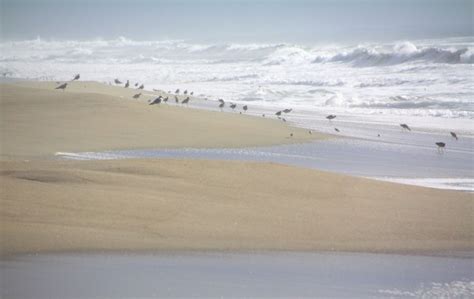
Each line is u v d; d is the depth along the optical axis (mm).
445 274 34656
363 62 192250
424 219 45375
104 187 46531
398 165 75625
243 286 31172
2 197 42844
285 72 188000
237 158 74375
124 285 30344
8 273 31469
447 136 96000
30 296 28438
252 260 35594
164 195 45969
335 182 52406
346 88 151750
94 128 85688
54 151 72938
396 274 34406
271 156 77188
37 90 106312
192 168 52531
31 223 39062
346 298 30359
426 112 117938
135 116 93375
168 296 29141
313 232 41438
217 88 159750
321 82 161000
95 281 30812
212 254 36375
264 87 157375
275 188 49469
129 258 34688
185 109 104875
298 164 73688
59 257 34156
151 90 147375
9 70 199000
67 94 103375
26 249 35125
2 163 53219
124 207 42906
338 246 39156
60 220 39906
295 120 107688
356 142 89188
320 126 101875
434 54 181000
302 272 34000
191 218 42219
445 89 141250
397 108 124500
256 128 94562
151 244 37250
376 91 144500
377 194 50625
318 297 30312
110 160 55219
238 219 42781
